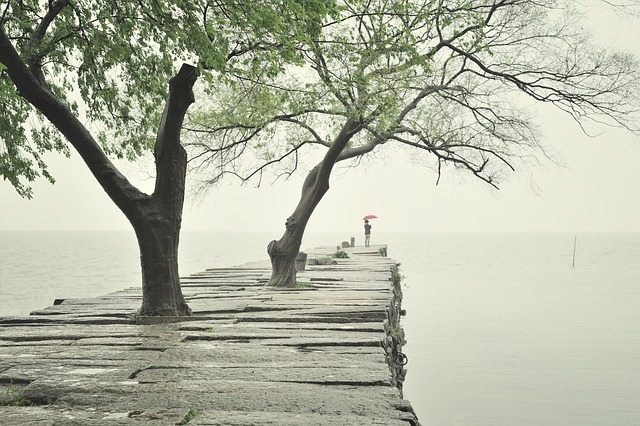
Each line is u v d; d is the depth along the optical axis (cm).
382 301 1324
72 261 7775
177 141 1050
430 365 2020
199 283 1817
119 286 4222
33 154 1378
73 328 974
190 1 955
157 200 1055
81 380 628
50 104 974
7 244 16875
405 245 16925
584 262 9388
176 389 597
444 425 1402
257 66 1121
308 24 988
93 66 1207
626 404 1588
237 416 516
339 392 592
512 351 2262
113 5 1079
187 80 1021
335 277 1970
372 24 1339
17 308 3039
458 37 1580
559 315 3262
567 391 1706
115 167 1038
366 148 1728
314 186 1673
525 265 8219
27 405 561
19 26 1169
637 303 3859
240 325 1009
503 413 1497
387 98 1374
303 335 905
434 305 3625
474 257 10269
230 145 1805
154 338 874
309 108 1556
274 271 1700
